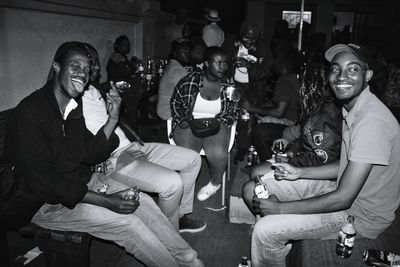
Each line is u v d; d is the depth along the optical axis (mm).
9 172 1958
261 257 2115
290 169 2283
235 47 4918
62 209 2109
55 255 2131
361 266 1868
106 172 2594
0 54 3125
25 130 1909
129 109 5199
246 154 4434
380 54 5770
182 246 2332
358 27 10297
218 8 11953
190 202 3076
